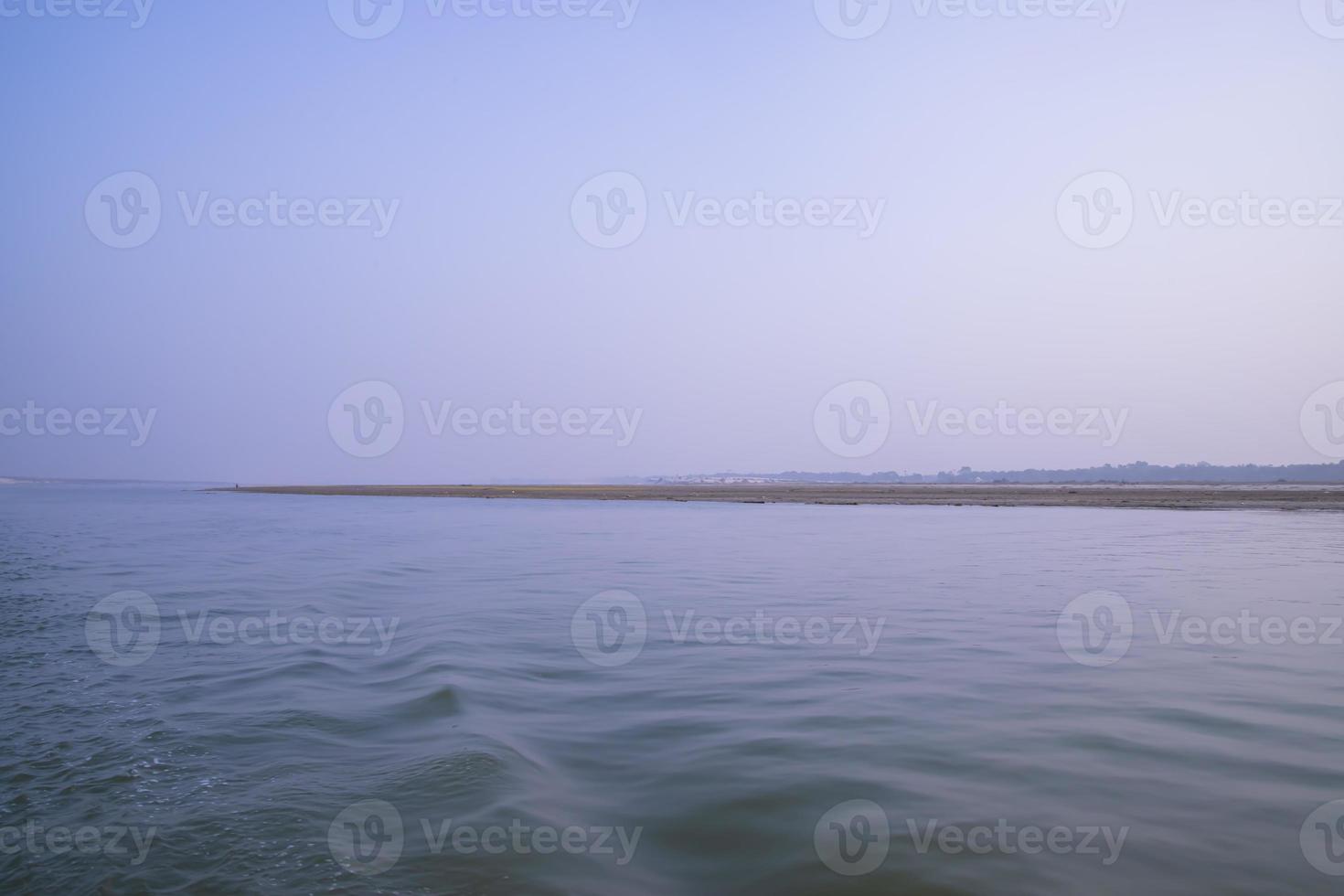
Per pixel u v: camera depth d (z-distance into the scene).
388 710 9.03
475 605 16.12
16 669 11.03
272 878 5.32
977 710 8.91
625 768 7.24
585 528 39.44
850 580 19.66
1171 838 5.76
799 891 5.12
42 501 87.31
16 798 6.67
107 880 5.30
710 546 29.23
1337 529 36.44
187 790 6.81
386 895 5.10
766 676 10.55
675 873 5.37
